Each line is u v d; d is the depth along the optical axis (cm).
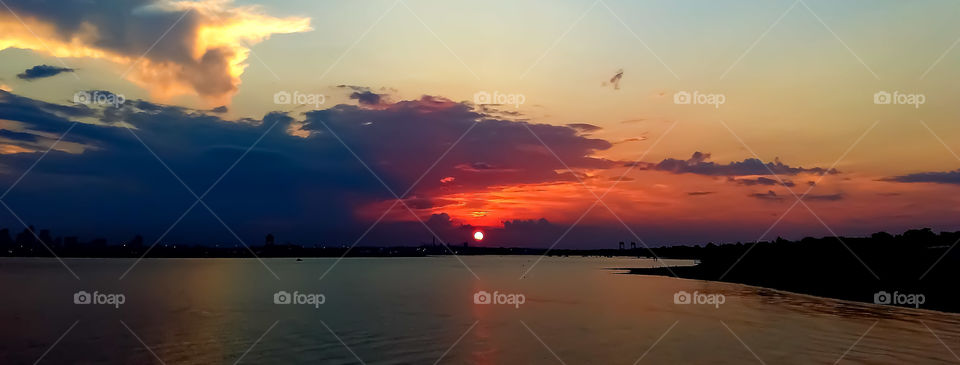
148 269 16388
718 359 3281
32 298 6912
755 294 7481
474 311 5666
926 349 3481
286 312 5525
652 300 6800
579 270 17100
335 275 13312
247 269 16988
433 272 15550
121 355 3403
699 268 15238
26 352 3491
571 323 4778
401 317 5166
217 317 5112
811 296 7081
